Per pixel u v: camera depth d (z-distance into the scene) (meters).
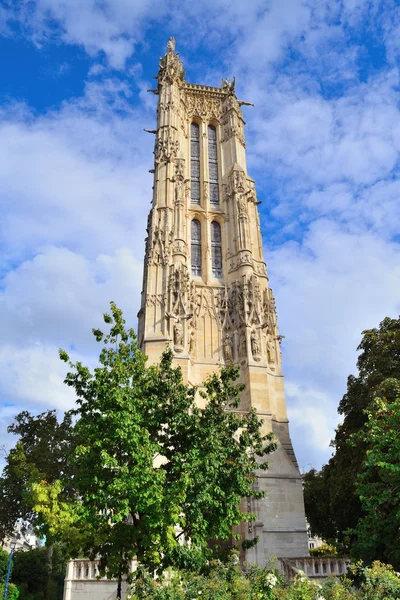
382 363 33.41
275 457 35.06
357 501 34.50
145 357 23.50
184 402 21.83
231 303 43.19
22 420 40.41
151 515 17.92
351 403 35.59
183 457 20.17
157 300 40.69
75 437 37.12
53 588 39.28
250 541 21.55
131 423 19.05
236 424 22.55
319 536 51.34
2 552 37.62
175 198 46.53
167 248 43.16
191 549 19.34
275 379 40.66
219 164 52.59
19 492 36.84
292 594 13.52
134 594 15.09
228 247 46.62
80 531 19.94
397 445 20.64
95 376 21.39
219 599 13.74
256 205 50.16
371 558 22.22
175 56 58.44
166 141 50.28
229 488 20.78
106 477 19.20
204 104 56.34
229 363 40.19
